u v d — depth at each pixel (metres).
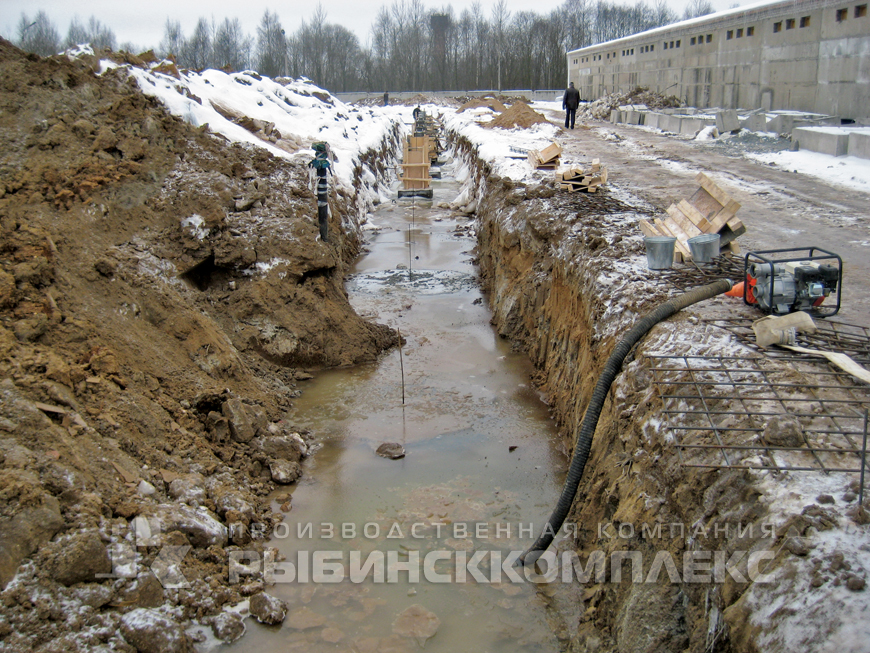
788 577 3.38
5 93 9.41
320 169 10.58
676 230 8.18
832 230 10.35
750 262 6.14
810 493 3.78
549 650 4.71
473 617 5.00
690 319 5.90
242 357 8.68
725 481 4.12
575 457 5.59
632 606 4.24
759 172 16.19
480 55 70.31
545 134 25.92
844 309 6.44
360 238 16.64
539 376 9.11
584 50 53.25
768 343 5.30
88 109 9.90
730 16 28.94
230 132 13.32
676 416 4.86
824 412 4.39
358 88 72.56
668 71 36.62
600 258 8.11
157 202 9.16
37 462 4.71
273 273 9.48
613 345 6.56
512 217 12.31
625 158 19.14
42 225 7.60
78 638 4.03
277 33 60.94
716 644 3.52
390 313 11.88
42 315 6.07
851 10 20.72
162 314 7.70
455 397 8.65
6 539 4.14
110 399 5.96
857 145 16.30
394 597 5.18
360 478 6.82
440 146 34.94
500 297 11.70
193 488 5.67
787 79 24.80
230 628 4.69
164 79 14.08
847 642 3.04
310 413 8.19
